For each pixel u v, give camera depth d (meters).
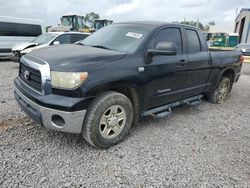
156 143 3.52
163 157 3.14
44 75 2.85
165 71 3.79
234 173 2.88
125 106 3.34
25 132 3.60
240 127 4.36
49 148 3.19
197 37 4.68
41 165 2.80
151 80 3.59
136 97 3.53
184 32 4.33
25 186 2.44
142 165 2.93
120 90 3.39
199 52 4.65
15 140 3.34
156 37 3.77
